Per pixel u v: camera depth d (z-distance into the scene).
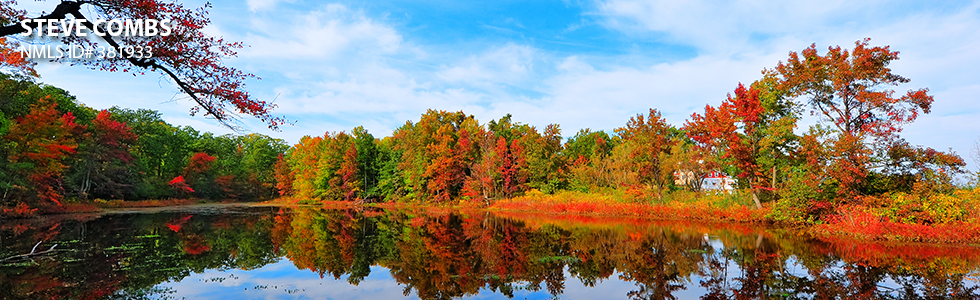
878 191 19.62
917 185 17.00
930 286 8.66
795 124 21.95
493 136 44.28
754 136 23.56
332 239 16.73
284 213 33.56
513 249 13.97
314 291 8.75
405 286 9.21
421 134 48.88
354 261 12.00
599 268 10.94
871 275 9.69
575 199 32.84
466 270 10.78
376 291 8.77
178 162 55.22
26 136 24.25
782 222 21.05
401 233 18.75
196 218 27.22
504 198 41.12
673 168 29.22
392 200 52.28
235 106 6.69
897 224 15.16
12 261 11.56
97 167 35.91
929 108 18.41
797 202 19.67
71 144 30.45
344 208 42.84
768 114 24.00
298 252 13.53
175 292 8.56
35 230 18.67
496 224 22.88
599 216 27.67
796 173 20.55
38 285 8.91
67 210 30.39
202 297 8.23
